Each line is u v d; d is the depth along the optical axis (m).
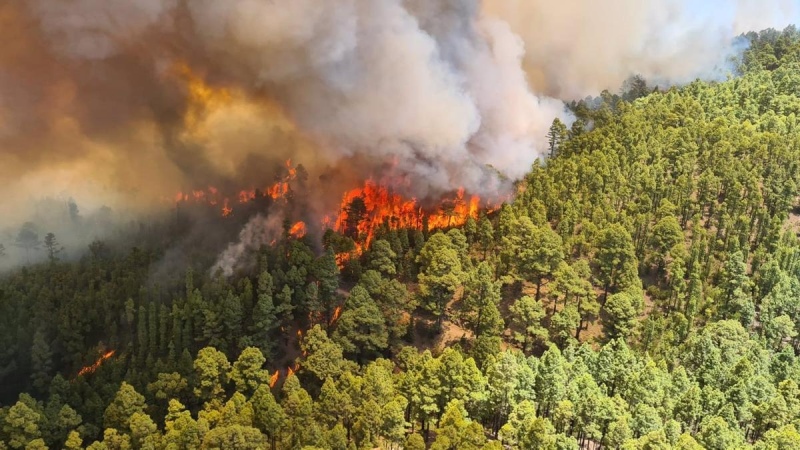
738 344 154.12
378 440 131.75
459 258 178.50
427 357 145.25
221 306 169.75
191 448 124.25
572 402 130.75
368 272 171.25
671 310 176.62
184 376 153.12
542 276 178.38
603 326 167.50
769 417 129.62
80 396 154.75
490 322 160.50
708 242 192.75
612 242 174.75
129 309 180.88
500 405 135.00
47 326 182.75
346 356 161.88
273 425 130.00
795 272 183.88
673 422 123.38
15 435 136.88
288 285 175.75
